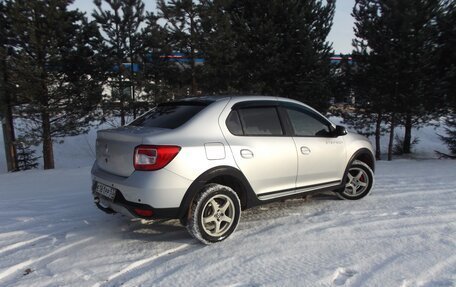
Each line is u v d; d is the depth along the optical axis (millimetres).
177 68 11445
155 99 10758
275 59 10914
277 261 3436
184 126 3807
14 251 3783
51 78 10047
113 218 4832
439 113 12148
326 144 4926
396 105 11328
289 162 4430
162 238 4113
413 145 15547
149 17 10781
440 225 4328
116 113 11383
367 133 12945
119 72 10922
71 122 10898
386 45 10883
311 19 11672
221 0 10586
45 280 3154
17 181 8008
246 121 4234
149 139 3551
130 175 3609
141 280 3121
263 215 4828
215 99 4242
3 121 11117
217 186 3842
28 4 9430
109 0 10695
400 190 6188
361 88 12078
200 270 3275
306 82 11406
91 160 14828
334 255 3547
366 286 2955
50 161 10977
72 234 4254
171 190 3533
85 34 10477
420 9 10562
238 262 3426
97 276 3215
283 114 4605
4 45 10047
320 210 5031
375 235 4051
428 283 2988
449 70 11328
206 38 10492
